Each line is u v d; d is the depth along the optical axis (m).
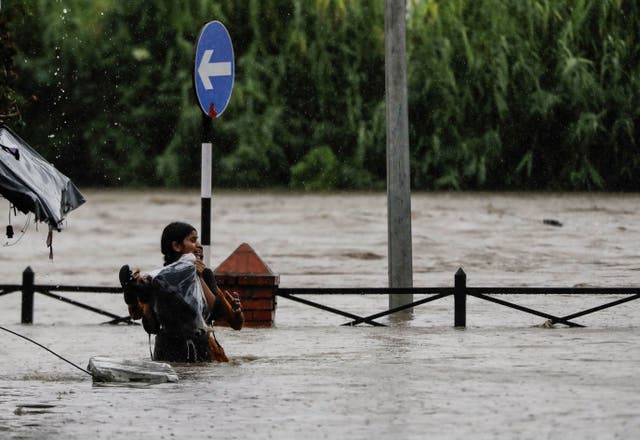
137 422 26.61
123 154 164.50
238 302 35.69
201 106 41.12
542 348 39.72
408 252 51.56
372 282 66.94
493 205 131.50
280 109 158.88
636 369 34.22
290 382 32.22
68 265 78.62
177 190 158.88
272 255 83.50
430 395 29.67
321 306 47.34
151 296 35.06
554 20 152.50
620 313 52.75
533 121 153.25
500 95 152.00
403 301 51.44
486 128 153.62
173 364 35.41
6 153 31.17
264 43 159.38
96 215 120.56
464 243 91.25
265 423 26.27
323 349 40.12
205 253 40.81
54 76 163.38
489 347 40.22
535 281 66.25
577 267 74.44
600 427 25.14
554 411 27.08
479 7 153.25
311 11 158.38
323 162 157.88
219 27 41.16
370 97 159.75
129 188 162.75
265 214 120.94
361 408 27.98
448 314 52.50
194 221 113.50
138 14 163.62
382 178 158.50
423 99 153.50
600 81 151.38
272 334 44.91
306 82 159.25
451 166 153.88
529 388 30.58
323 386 31.45
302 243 92.75
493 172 154.88
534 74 152.00
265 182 159.62
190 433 25.28
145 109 163.62
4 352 40.88
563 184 154.75
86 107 164.88
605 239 94.12
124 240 96.44
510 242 92.00
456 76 153.25
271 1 158.88
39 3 162.50
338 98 159.12
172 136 164.00
